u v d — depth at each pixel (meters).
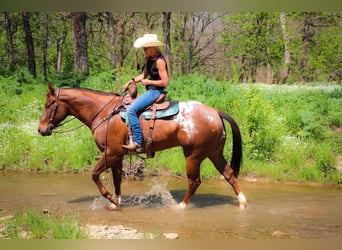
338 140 11.20
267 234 5.76
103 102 7.23
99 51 30.09
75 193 8.09
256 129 10.12
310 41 23.92
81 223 6.23
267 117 10.30
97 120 7.16
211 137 6.89
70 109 7.30
